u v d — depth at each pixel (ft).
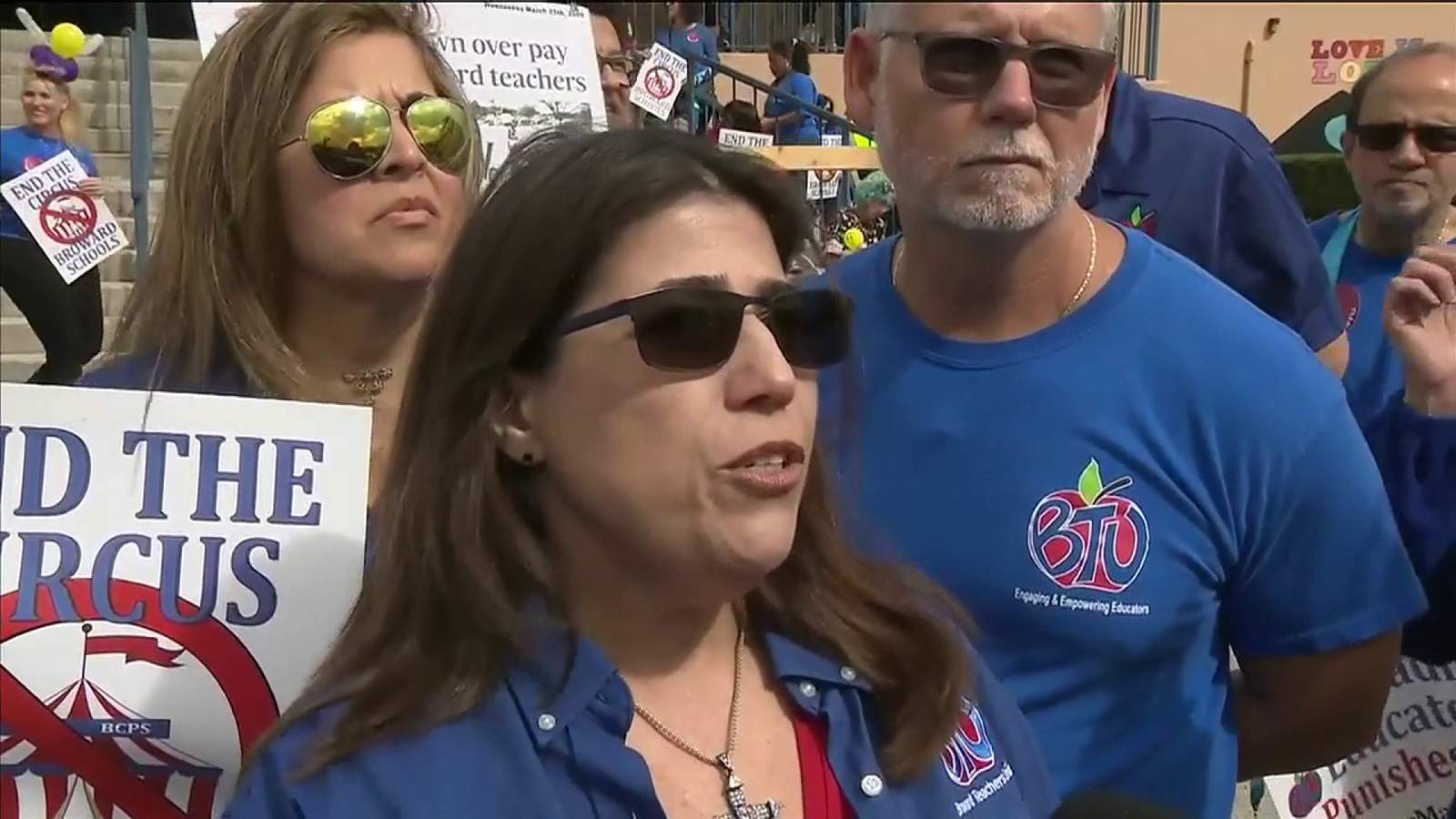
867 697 5.49
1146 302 6.92
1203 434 6.72
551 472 5.09
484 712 4.91
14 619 5.90
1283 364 6.76
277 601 6.15
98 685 5.97
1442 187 11.05
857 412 7.04
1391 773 8.59
